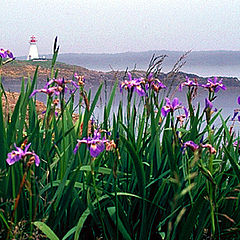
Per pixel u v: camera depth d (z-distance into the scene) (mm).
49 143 3547
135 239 3082
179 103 2984
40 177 3346
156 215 3281
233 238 3088
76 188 3400
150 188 3273
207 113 2807
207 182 2605
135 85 3170
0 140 3000
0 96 3148
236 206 3229
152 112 3338
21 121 3516
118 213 2969
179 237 2889
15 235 2717
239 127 3760
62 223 3215
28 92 3543
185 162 3021
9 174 3020
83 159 3396
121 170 3469
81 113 4020
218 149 3754
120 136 2838
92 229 3166
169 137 3547
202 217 3018
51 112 3008
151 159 3391
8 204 2998
